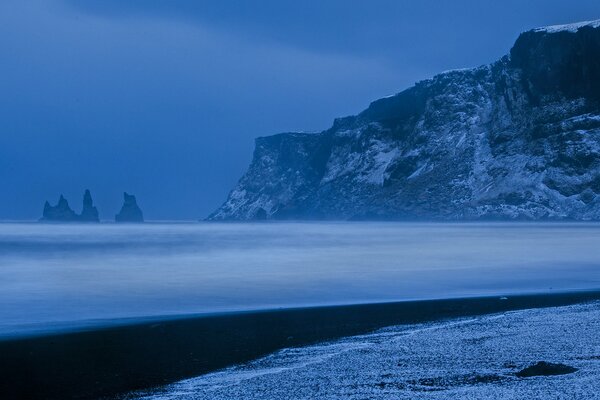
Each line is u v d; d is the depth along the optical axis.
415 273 51.44
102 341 24.22
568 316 27.34
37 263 65.44
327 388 17.11
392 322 27.66
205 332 25.97
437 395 16.12
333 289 41.22
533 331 23.95
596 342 21.72
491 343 22.06
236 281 46.66
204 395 16.86
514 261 62.62
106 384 18.09
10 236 147.88
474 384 17.00
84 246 100.00
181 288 42.41
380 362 19.88
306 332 25.69
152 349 22.64
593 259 64.56
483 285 42.47
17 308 33.38
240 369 19.56
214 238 127.81
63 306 34.00
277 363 20.25
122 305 34.44
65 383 18.28
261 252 81.44
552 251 77.06
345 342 23.38
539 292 37.78
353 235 134.12
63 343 23.89
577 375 17.34
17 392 17.53
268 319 29.17
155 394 17.08
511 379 17.34
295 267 58.41
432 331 24.92
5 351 22.50
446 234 131.38
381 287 42.09
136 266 61.09
